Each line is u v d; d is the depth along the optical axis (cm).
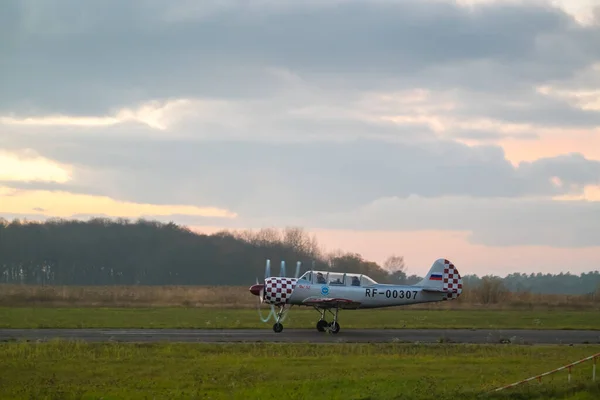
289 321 5844
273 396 2536
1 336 4250
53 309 6838
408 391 2592
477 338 4572
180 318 5856
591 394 2600
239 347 3791
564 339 4616
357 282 5191
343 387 2684
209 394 2575
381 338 4506
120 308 7188
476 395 2561
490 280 9594
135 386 2708
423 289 5375
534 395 2575
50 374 2945
